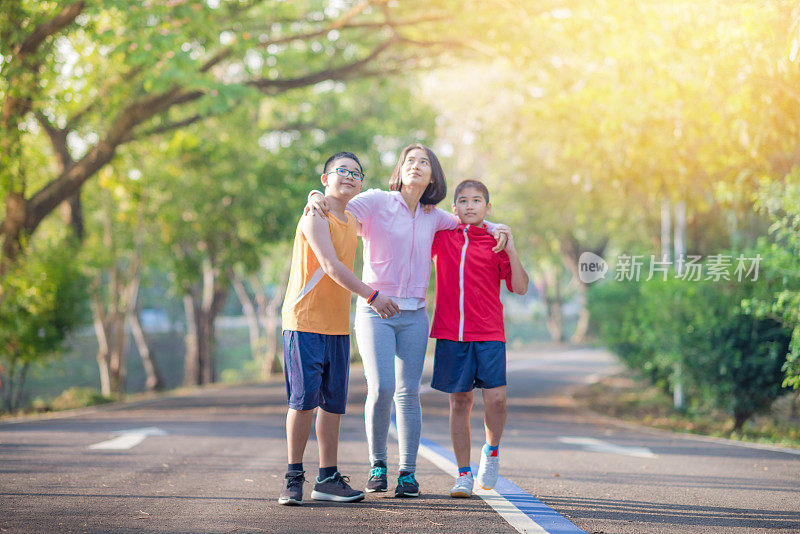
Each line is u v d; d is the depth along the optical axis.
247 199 50.50
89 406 34.12
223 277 55.34
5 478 10.59
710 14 16.11
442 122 55.12
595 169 23.73
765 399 24.31
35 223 32.19
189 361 61.62
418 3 31.16
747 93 17.11
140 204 48.59
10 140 28.48
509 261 9.45
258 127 51.81
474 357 9.28
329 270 8.65
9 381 34.19
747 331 24.05
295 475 8.68
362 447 15.17
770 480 10.80
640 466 12.45
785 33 15.03
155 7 24.67
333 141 52.00
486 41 30.31
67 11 25.47
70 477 10.72
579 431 21.34
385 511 8.20
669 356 26.12
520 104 39.88
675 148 20.20
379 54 37.81
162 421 22.41
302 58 40.03
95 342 105.19
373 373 9.21
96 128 34.25
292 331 8.77
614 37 19.52
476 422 22.94
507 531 7.21
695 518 7.88
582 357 70.50
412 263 9.38
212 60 31.55
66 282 34.38
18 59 25.91
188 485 10.06
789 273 16.45
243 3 30.39
